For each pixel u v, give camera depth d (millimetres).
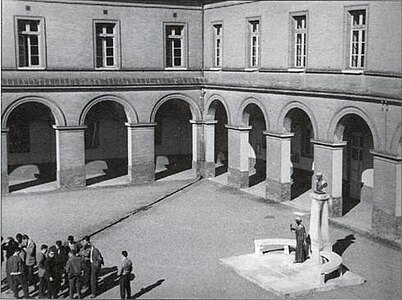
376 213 21719
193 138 32812
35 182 30781
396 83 20703
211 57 32000
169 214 25188
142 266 18781
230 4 30078
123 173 33688
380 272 18047
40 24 28547
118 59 30422
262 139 33219
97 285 16875
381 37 21297
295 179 31203
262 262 18734
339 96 23172
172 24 31688
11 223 23359
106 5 29844
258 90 27828
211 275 17922
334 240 21359
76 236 21891
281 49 26734
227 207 26375
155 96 31156
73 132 29266
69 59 29250
